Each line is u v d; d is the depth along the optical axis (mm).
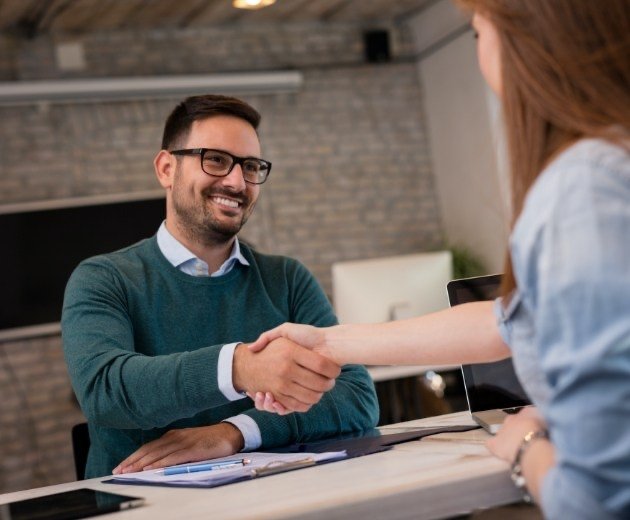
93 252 6598
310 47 7508
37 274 6500
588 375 833
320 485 1212
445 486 1144
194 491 1351
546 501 903
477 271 7105
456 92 7207
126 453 2045
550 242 876
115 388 1809
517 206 990
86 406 1884
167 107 6953
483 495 1160
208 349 1755
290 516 1064
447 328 1504
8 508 1458
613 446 833
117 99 6762
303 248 7293
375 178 7523
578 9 934
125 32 7016
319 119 7434
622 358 823
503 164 1062
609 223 848
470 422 1871
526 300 935
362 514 1099
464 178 7238
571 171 888
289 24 7473
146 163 6867
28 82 6535
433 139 7621
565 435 866
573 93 938
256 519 1055
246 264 2305
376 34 7508
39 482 6484
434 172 7656
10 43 6707
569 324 850
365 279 4480
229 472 1457
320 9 7238
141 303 2150
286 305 2332
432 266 4582
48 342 6586
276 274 2359
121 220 6668
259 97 7289
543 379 1092
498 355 1468
